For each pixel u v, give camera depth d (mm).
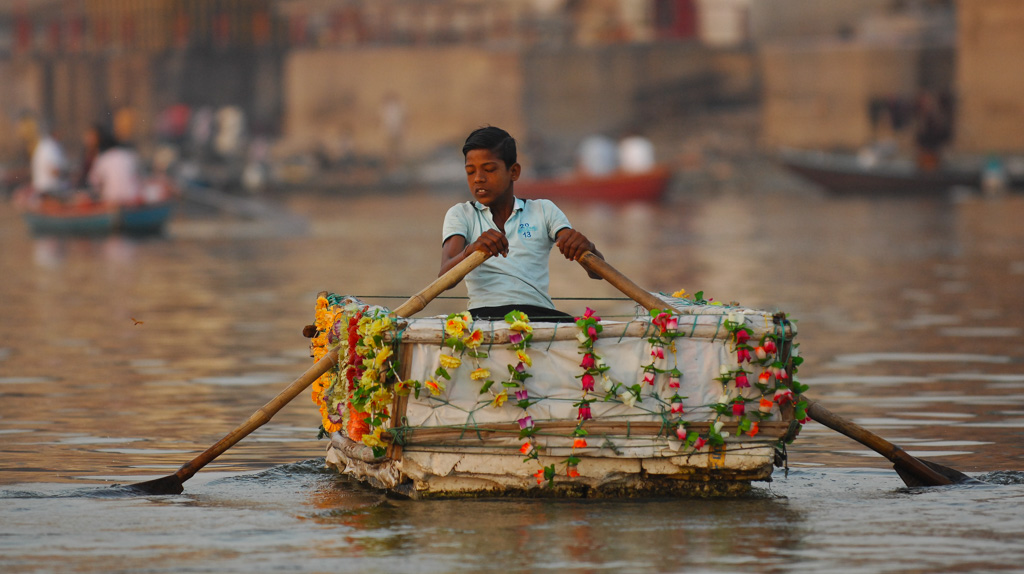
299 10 199000
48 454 26750
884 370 37500
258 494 23219
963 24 161750
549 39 181500
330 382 25781
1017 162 158250
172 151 166625
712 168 166875
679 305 24484
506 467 22562
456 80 176000
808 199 148125
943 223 109062
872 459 26078
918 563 18250
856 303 55531
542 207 24703
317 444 27984
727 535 19875
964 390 34000
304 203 144000
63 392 34531
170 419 30703
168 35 188125
